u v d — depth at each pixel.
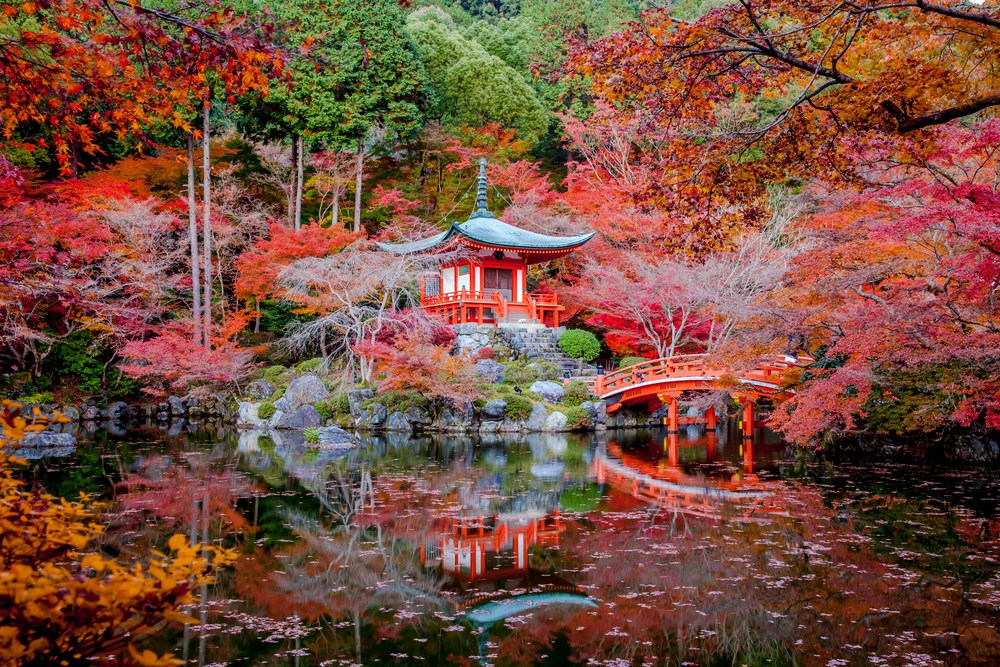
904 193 11.71
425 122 38.88
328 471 15.89
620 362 30.05
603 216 29.30
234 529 10.54
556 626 6.96
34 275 10.63
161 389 26.22
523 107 38.56
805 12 7.05
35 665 2.22
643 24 6.90
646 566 8.84
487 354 26.62
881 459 17.67
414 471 16.05
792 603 7.46
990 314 12.94
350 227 37.00
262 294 28.70
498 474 15.72
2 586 2.05
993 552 9.29
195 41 5.02
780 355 20.34
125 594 2.23
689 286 23.86
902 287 13.22
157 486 13.61
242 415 25.27
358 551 9.55
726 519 11.35
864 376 14.09
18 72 5.03
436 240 29.59
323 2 26.48
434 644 6.54
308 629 6.86
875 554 9.27
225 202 31.11
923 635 6.59
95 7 4.85
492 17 55.31
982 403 13.17
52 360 24.98
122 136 5.66
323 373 26.62
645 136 8.12
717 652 6.28
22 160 22.20
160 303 27.30
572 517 11.58
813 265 14.37
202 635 6.67
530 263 32.34
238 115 33.44
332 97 30.25
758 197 8.62
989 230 9.07
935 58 8.73
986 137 9.23
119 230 24.80
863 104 7.31
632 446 20.72
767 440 22.30
